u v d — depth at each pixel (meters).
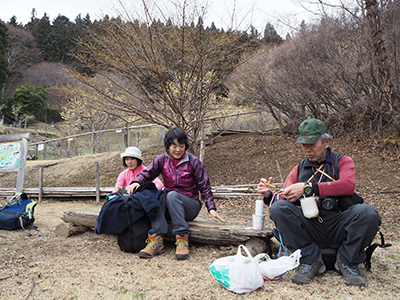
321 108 9.88
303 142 2.46
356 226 2.29
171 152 3.34
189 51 7.71
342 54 8.99
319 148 2.50
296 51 9.59
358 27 8.88
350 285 2.30
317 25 9.57
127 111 7.86
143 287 2.33
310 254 2.44
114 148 23.75
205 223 3.35
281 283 2.38
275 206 2.52
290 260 2.37
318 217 2.46
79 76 7.70
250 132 11.09
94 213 3.82
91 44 7.77
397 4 8.41
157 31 7.66
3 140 7.14
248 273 2.21
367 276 2.49
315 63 9.23
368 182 6.96
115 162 10.84
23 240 3.67
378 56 8.29
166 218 3.42
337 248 2.54
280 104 10.12
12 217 4.16
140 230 3.15
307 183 2.41
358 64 8.59
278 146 9.64
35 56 40.53
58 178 10.21
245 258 2.28
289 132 10.36
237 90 10.42
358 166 7.69
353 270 2.36
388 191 6.34
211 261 2.93
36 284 2.37
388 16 8.41
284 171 8.30
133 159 4.17
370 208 2.28
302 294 2.17
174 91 8.12
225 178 8.51
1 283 2.38
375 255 3.11
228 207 6.59
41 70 38.47
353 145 8.75
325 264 2.58
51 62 39.03
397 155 7.75
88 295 2.19
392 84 8.31
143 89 7.98
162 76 7.52
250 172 8.59
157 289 2.29
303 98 9.44
